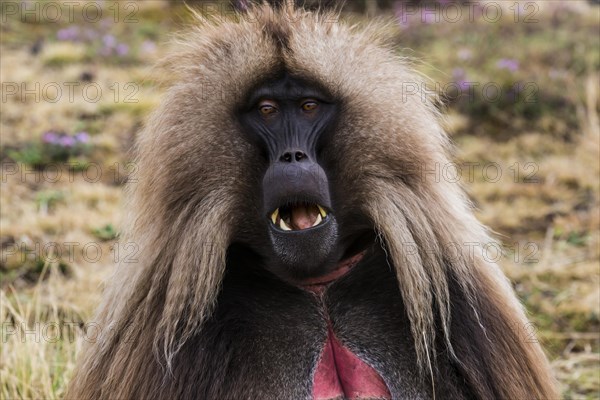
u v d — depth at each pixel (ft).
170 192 22.79
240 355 22.48
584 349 38.73
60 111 60.39
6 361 32.78
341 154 23.22
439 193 23.57
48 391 31.14
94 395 23.38
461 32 73.72
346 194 23.27
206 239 22.36
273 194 21.90
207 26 24.39
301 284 23.44
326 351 23.53
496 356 23.12
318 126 23.20
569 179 54.49
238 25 23.77
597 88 63.52
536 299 41.96
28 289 40.34
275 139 22.98
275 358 22.85
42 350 32.42
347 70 23.31
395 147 23.12
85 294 39.11
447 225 23.39
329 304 23.62
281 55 23.11
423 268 22.79
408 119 23.32
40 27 77.05
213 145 22.88
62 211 47.24
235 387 22.13
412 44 70.74
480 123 61.62
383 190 22.99
